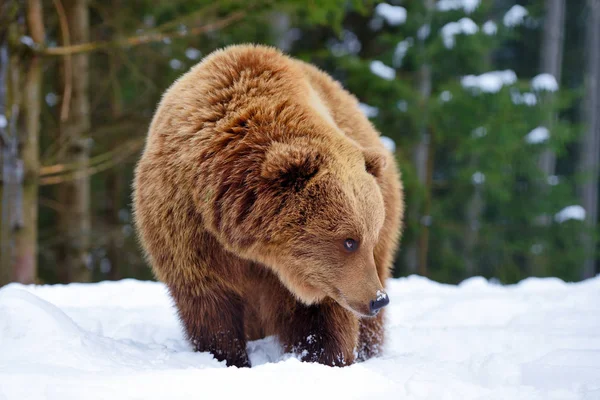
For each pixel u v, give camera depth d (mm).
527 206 30906
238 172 6449
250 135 6582
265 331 8148
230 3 17953
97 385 4863
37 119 15234
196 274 6902
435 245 29828
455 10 26250
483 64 27641
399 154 26109
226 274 6957
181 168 6746
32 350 5680
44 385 4770
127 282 12758
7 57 14180
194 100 7082
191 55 21781
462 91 25812
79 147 20578
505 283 30703
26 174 14875
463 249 30891
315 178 6316
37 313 6000
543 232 30969
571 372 5996
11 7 13953
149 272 27531
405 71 28375
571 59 42062
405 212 26922
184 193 6758
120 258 27516
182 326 7387
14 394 4641
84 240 20812
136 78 21219
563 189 31312
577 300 10977
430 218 28016
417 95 25844
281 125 6609
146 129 19719
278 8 17844
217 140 6621
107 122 19359
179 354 6727
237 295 7227
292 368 5578
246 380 5230
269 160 6293
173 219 6844
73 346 5867
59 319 6188
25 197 14891
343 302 6504
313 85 8164
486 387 5828
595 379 5891
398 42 26922
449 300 11508
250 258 6738
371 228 6414
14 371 5082
